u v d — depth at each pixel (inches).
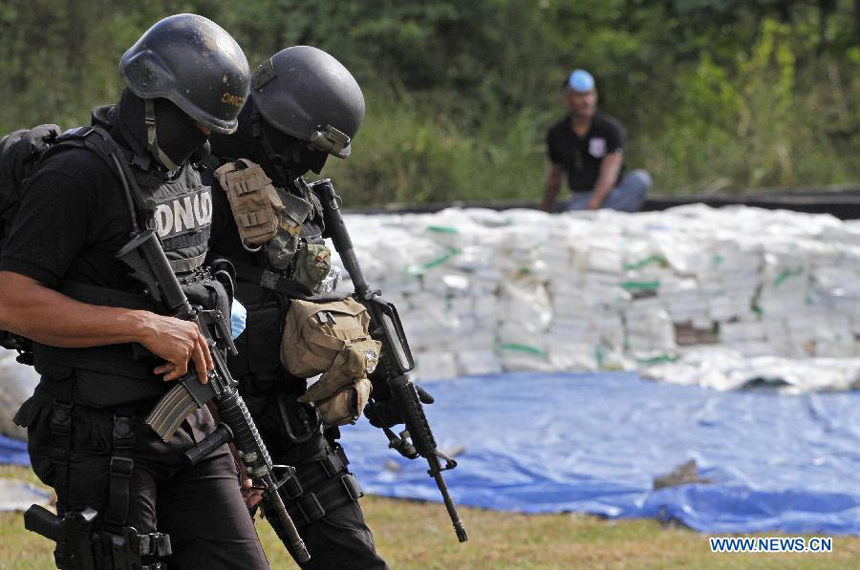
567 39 1533.0
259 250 238.8
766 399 575.8
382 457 479.8
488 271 645.3
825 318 673.6
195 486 210.5
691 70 1513.3
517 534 392.8
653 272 658.8
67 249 196.2
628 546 377.1
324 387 238.8
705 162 1305.4
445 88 1395.2
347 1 1364.4
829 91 1462.8
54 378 203.3
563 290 655.1
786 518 406.3
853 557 367.6
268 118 241.3
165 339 197.3
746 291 668.1
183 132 203.0
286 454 242.7
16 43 1096.2
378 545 376.2
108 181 198.4
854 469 456.1
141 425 203.6
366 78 1339.8
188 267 210.5
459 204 968.9
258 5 1337.4
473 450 480.4
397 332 264.8
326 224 262.4
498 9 1433.3
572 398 581.6
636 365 650.8
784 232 684.7
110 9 1173.1
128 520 202.7
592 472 455.5
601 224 677.9
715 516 413.1
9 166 200.4
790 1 1562.5
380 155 1113.4
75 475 203.0
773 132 1315.2
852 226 690.8
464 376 634.8
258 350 237.9
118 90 1123.3
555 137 817.5
